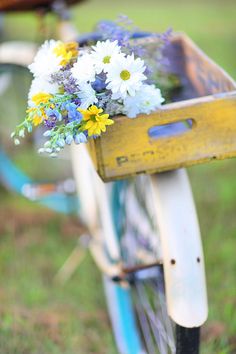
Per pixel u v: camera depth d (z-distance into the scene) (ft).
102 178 5.47
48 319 8.73
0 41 13.87
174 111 5.38
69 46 5.88
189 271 5.90
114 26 6.43
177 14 22.09
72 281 9.75
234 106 5.46
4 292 9.39
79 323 8.69
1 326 8.45
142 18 21.65
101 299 9.30
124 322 8.14
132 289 8.61
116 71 5.12
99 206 7.98
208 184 12.10
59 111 5.14
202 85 6.50
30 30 19.35
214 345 8.09
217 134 5.54
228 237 10.48
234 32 19.58
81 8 22.67
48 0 8.80
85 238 9.35
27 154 12.63
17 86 11.19
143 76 5.13
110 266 7.63
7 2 8.61
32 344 8.21
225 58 17.15
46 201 10.43
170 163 5.56
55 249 10.52
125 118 5.32
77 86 5.16
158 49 6.33
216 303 8.84
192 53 6.62
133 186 7.75
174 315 5.95
